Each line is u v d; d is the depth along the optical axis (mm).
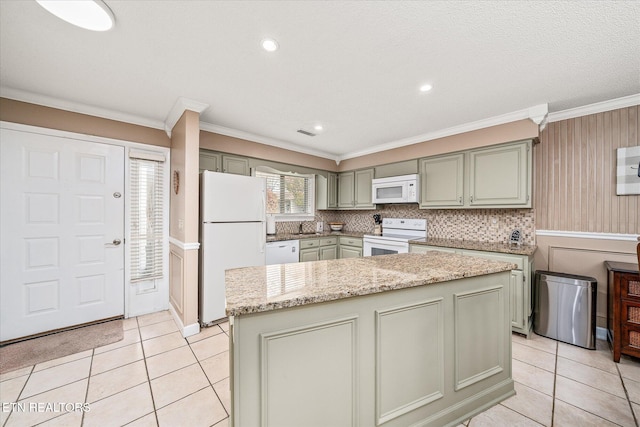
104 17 1379
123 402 1588
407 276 1325
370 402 1206
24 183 2320
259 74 1984
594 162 2504
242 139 3469
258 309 917
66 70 1933
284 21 1426
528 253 2420
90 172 2625
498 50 1673
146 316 2902
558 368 1958
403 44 1621
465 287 1497
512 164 2732
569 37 1539
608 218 2438
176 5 1309
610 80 2045
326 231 4914
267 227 4027
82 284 2602
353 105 2545
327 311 1096
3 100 2219
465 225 3383
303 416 1049
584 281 2266
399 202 3697
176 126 2816
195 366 1966
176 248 2801
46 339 2346
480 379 1540
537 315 2547
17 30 1491
